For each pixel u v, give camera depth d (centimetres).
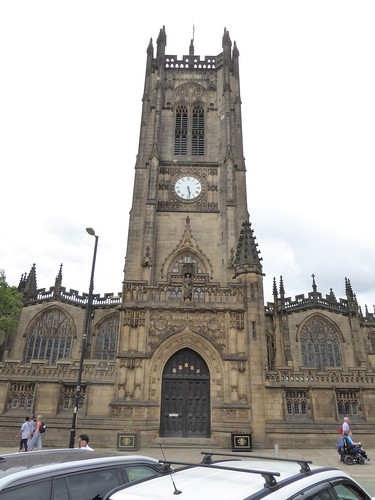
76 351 5912
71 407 3234
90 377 3278
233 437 2900
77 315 6119
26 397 3253
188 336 3303
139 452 2775
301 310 6234
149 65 6650
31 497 620
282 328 6062
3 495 587
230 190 5425
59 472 681
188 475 620
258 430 3047
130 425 3028
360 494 672
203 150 6097
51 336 6019
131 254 5134
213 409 3116
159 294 3422
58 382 3244
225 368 3209
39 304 6138
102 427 3025
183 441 2997
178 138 6197
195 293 3469
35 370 3306
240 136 6084
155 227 5294
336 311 6262
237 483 559
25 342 5909
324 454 2775
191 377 3244
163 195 5622
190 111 6338
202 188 5681
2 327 5512
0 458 752
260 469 633
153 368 3209
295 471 621
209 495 509
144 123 6078
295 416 3206
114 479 762
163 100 6372
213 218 5447
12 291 5619
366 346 6638
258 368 3222
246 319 3366
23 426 2544
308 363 6003
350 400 3275
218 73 6638
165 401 3177
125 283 3419
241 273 3562
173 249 5234
